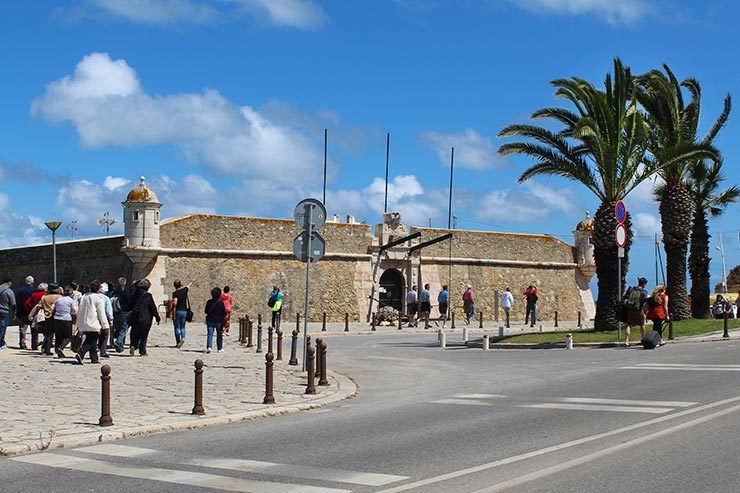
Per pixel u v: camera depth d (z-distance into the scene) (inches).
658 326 992.2
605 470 335.9
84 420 493.4
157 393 622.8
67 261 1771.7
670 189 1264.8
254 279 1673.2
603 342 1029.2
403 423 481.7
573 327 1696.6
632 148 1144.8
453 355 1003.9
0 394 607.5
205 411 534.3
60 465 374.3
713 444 384.5
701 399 530.9
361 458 378.0
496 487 310.7
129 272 1573.6
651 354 877.8
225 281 1638.8
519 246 2041.1
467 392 631.2
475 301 1950.1
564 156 1174.3
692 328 1125.7
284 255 1716.3
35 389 636.7
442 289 1829.5
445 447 399.2
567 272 2122.3
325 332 1480.1
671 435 408.8
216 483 332.2
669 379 646.5
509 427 453.4
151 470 360.5
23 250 1904.5
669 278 1267.2
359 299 1797.5
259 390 649.6
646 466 341.7
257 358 938.7
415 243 1882.4
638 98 1198.9
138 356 918.4
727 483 311.4
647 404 519.2
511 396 593.3
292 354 863.1
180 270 1588.3
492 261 1983.3
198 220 1625.2
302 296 1729.8
